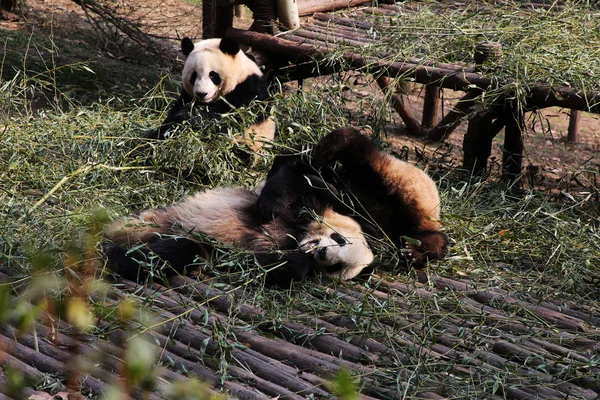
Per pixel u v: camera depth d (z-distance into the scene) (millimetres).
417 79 10773
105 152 9328
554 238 8305
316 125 10039
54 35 17172
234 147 9719
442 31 11547
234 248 7078
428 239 7758
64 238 6930
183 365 5434
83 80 14375
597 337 6570
